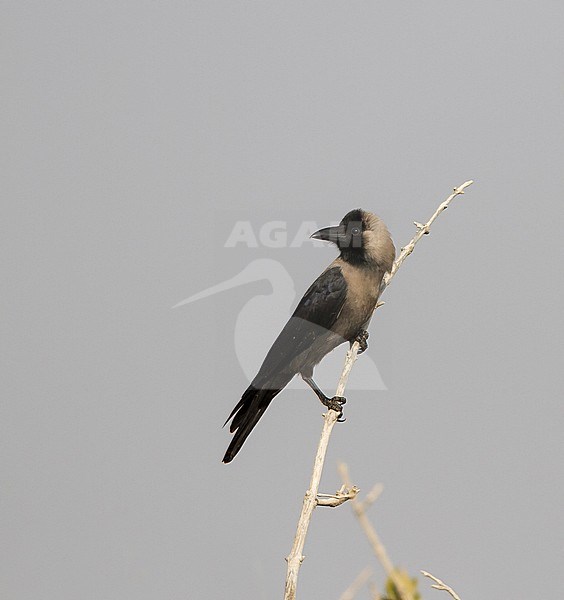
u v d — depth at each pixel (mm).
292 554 4340
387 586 2281
